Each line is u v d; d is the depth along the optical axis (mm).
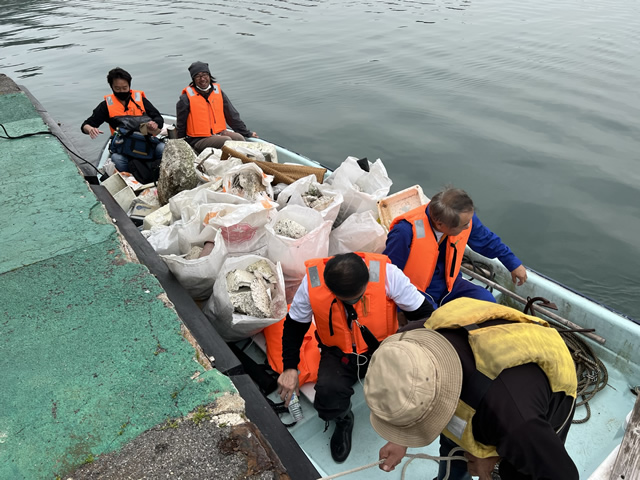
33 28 15758
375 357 1453
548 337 1451
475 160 7059
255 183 3873
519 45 12641
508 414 1303
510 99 9180
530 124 8117
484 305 1584
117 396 1762
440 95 9484
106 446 1593
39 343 2008
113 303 2229
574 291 3352
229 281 2846
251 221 3174
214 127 5648
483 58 11664
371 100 9312
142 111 5496
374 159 7168
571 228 5629
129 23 16281
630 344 3023
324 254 3129
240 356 2961
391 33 14148
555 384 1398
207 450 1578
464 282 3088
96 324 2104
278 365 2812
